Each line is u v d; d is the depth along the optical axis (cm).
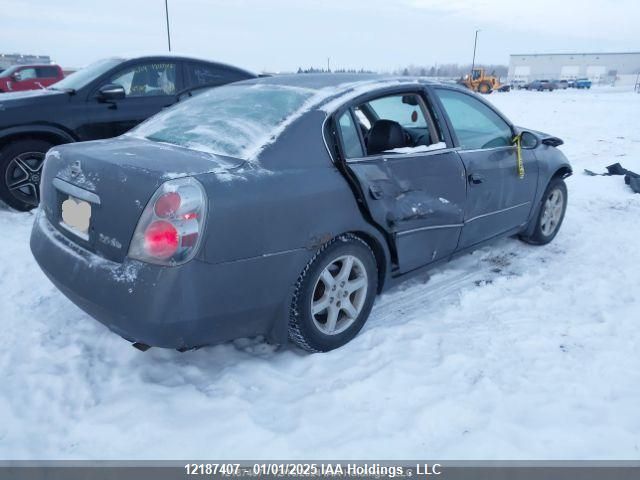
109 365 266
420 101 331
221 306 226
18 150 501
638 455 207
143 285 210
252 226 228
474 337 293
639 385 249
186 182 215
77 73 591
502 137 389
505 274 389
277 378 255
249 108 288
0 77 1688
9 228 472
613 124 1483
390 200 286
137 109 567
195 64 615
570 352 277
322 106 277
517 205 401
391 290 361
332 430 219
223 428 220
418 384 249
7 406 233
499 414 228
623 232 489
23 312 318
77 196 242
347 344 286
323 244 256
